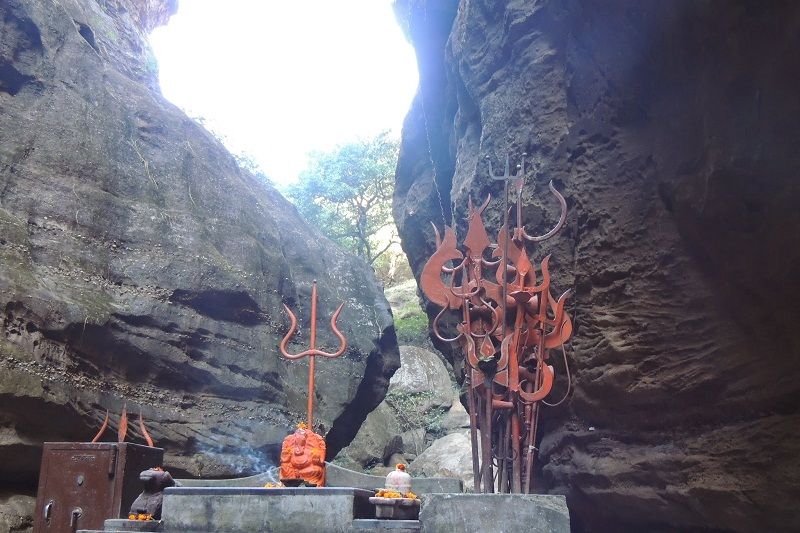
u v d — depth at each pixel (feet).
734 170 20.07
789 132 18.70
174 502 18.38
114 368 35.42
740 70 19.90
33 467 29.84
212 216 45.27
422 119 49.98
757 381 21.08
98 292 35.65
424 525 16.46
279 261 48.42
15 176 34.71
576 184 30.14
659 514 25.23
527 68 33.63
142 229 39.81
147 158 43.42
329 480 28.73
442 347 45.21
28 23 38.37
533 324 22.82
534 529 16.16
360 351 51.65
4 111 35.78
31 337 30.71
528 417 21.90
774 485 19.49
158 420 36.55
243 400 41.42
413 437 73.41
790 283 19.42
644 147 26.86
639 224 26.71
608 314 27.63
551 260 31.37
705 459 22.40
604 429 28.43
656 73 26.12
